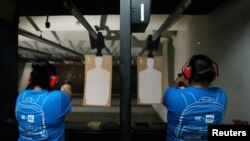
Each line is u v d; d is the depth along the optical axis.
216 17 2.04
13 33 1.85
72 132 1.77
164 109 5.34
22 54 6.90
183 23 3.04
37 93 1.16
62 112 1.17
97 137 1.77
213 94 1.08
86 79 1.88
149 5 0.96
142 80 1.94
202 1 1.87
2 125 1.72
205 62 1.09
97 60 1.88
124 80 0.93
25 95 1.17
